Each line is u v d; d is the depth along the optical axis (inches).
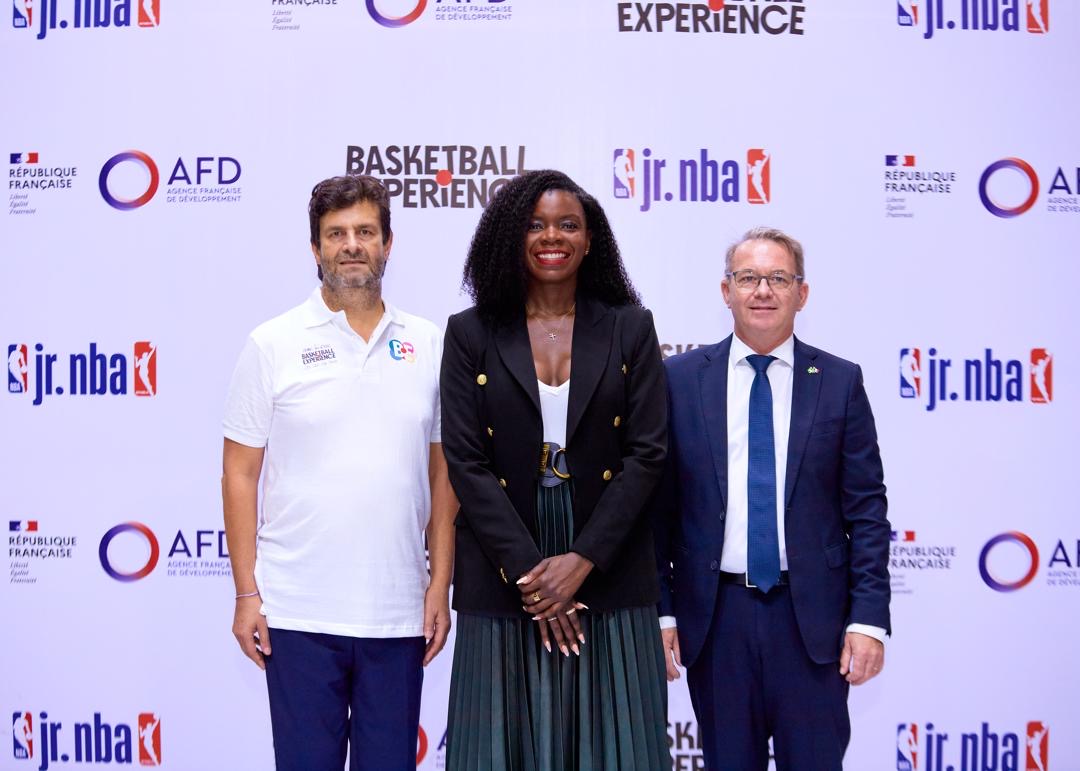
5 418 119.6
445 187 118.8
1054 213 120.5
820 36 119.2
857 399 85.7
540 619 75.3
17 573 119.5
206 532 119.1
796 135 119.2
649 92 118.9
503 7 118.6
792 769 83.0
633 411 78.6
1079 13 120.5
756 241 87.1
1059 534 120.1
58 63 119.3
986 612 120.0
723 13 118.8
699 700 85.7
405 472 83.4
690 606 84.7
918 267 119.6
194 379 118.7
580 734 76.4
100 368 119.0
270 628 83.4
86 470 119.1
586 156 118.9
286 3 118.3
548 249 77.3
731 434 85.9
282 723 82.0
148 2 118.8
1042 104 120.5
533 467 76.5
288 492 83.1
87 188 119.1
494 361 78.2
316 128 118.3
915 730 119.6
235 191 118.6
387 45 118.5
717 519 83.7
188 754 119.3
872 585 82.9
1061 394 120.3
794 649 82.4
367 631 81.5
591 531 74.7
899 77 119.6
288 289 118.7
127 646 119.2
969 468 120.0
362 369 83.8
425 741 120.3
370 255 83.9
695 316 119.5
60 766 119.5
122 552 119.2
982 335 119.9
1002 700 119.9
